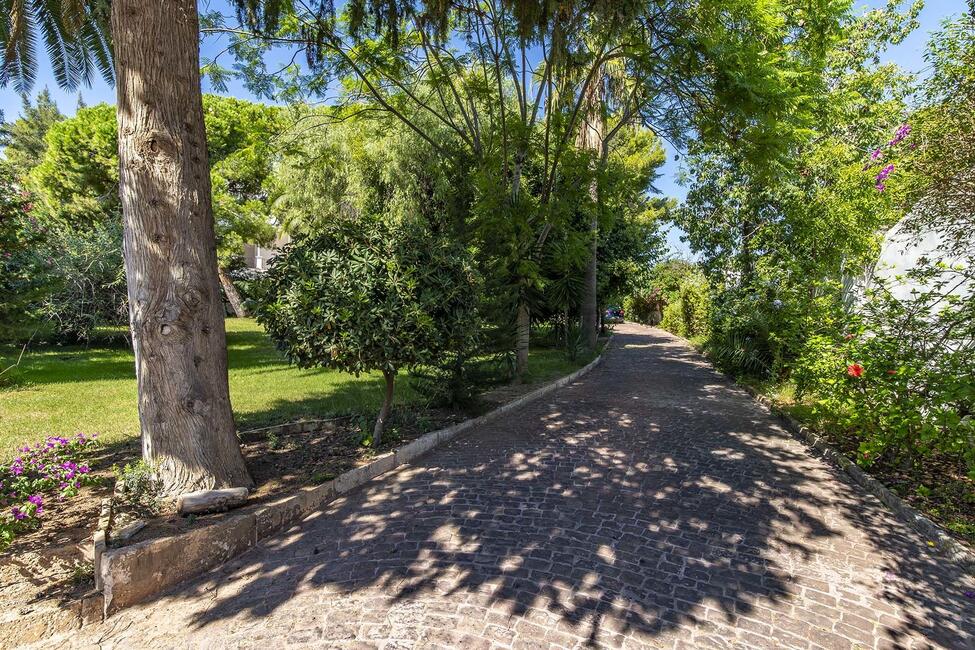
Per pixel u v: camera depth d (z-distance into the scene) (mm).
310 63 7516
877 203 7754
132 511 3521
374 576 3084
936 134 5406
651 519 3838
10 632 2535
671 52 7574
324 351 4469
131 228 3777
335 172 14633
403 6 7023
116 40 3684
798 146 9039
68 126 16453
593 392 9258
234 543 3393
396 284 4570
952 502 4031
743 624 2619
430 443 5723
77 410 7078
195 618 2740
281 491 4113
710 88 7516
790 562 3240
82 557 3129
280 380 9750
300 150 10961
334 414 6648
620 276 20250
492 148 9578
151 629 2662
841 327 5742
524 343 9578
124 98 3697
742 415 7379
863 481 4602
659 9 7371
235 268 24500
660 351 16891
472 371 6969
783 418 7035
